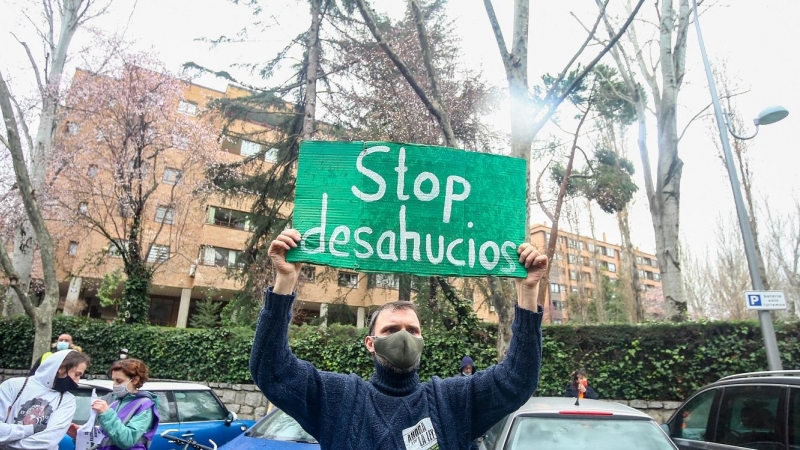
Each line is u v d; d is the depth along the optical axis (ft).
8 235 59.93
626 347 34.58
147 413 13.98
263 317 6.53
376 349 6.64
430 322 41.57
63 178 59.52
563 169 65.21
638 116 48.03
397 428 6.29
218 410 25.26
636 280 83.41
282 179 50.21
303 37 51.44
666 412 32.99
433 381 6.93
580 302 120.88
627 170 72.38
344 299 49.98
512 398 6.65
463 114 48.70
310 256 7.41
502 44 25.73
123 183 51.88
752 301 28.94
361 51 48.96
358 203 7.74
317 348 40.91
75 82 55.72
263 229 49.60
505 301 25.58
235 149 85.15
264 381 6.34
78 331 46.55
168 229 87.71
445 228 7.72
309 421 6.52
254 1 47.57
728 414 16.63
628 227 85.71
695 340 33.50
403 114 46.09
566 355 35.17
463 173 7.98
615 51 49.37
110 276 79.15
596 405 15.71
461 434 6.56
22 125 57.67
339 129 51.37
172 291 103.14
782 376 15.49
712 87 34.50
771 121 31.53
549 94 25.21
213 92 92.17
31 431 12.62
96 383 21.95
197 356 43.78
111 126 53.47
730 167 32.42
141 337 45.73
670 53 44.91
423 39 25.81
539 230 173.47
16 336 48.42
